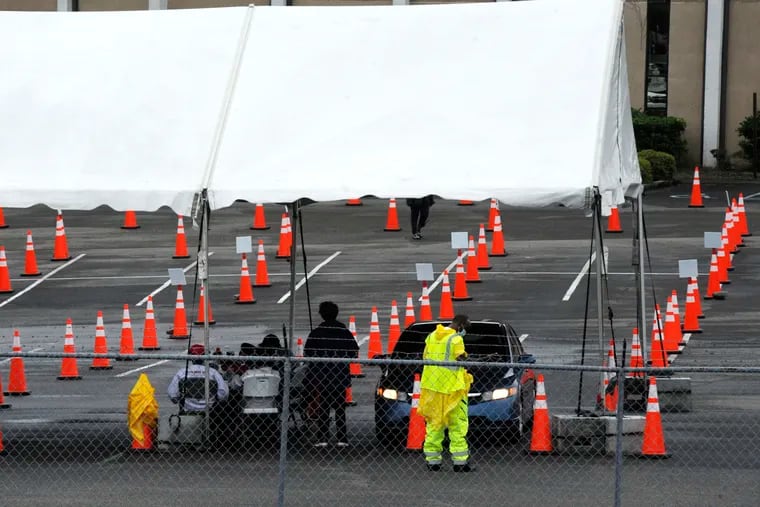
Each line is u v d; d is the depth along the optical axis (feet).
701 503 146.00
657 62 499.10
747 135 481.46
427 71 193.16
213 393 180.04
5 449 177.78
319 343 180.14
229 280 313.73
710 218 385.91
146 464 169.07
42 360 244.01
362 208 424.87
